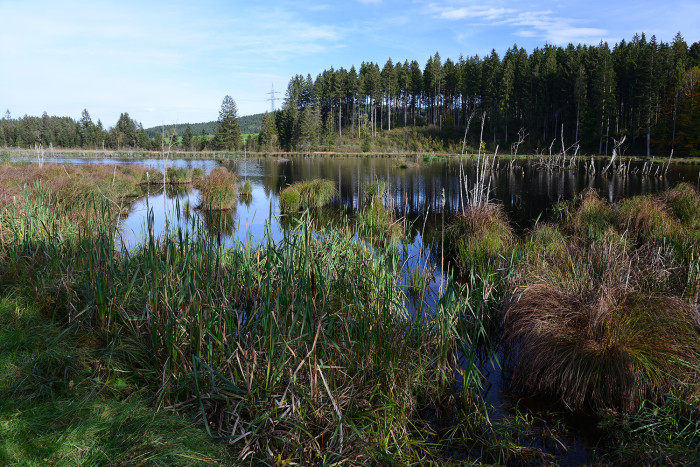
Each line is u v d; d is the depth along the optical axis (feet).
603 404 10.50
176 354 9.92
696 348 10.73
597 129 154.51
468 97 219.00
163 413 8.46
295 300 10.60
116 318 12.06
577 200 45.47
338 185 73.92
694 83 139.33
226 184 48.26
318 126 249.55
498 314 15.76
